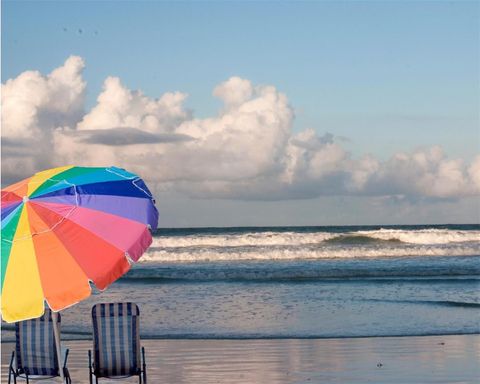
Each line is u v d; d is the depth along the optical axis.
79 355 13.62
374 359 12.64
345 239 45.12
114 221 6.81
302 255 36.78
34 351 9.23
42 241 6.52
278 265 32.91
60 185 7.00
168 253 35.97
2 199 6.86
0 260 6.41
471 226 89.19
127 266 6.61
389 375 11.27
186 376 11.46
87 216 6.77
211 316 18.56
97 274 6.43
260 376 11.37
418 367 11.88
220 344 14.52
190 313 19.12
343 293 22.98
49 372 9.27
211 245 43.72
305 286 24.94
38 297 6.23
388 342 14.49
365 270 29.03
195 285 25.58
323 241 45.06
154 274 28.95
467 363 12.17
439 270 29.16
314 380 11.01
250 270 29.56
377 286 24.69
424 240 45.53
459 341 14.52
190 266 32.81
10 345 14.84
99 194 7.00
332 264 33.12
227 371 11.79
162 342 14.85
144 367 9.22
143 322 17.69
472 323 16.86
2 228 6.59
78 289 6.31
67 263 6.42
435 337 15.05
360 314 18.53
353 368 11.88
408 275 28.72
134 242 6.71
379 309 19.36
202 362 12.59
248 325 17.05
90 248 6.55
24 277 6.32
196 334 15.82
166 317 18.47
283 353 13.38
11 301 6.21
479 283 25.20
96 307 9.19
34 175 7.38
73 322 18.05
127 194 7.11
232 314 18.88
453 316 17.97
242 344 14.50
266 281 26.45
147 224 6.90
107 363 9.19
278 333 15.84
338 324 16.98
